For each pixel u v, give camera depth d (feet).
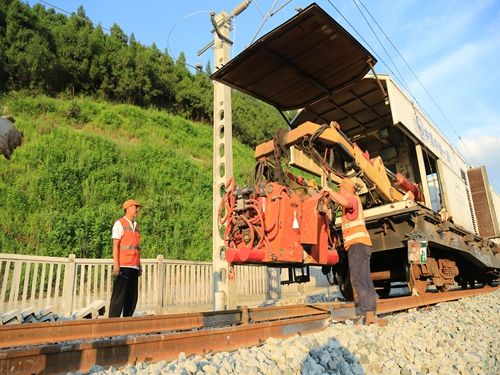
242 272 35.50
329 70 23.18
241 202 16.05
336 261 18.69
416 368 12.59
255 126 119.55
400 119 26.00
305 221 16.11
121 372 9.40
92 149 57.98
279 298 39.22
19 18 84.12
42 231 39.63
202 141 88.02
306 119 32.58
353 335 14.02
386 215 23.52
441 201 32.94
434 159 33.94
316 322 15.67
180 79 120.06
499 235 44.98
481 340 17.60
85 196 47.24
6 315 19.21
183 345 11.25
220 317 16.71
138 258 19.27
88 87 91.66
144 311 26.40
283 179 18.40
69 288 24.22
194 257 46.34
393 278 28.14
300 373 10.63
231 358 10.77
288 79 23.97
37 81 81.05
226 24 32.07
